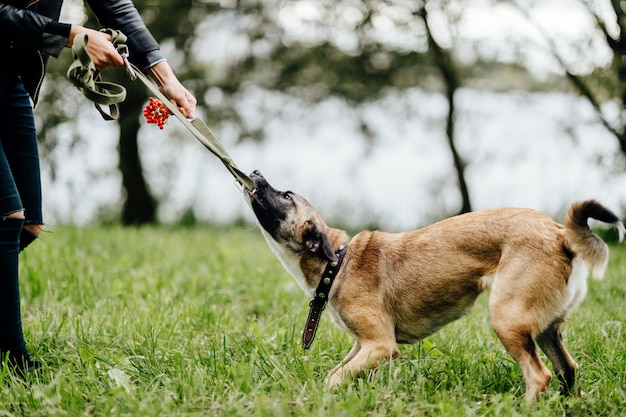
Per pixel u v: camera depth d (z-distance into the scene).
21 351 3.86
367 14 10.75
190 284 6.21
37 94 3.90
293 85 11.81
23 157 3.99
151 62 4.17
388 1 10.67
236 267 7.11
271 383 3.64
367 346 3.99
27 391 3.49
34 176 4.05
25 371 3.77
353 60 11.30
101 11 4.17
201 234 9.87
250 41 11.56
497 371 3.93
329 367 4.10
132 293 5.78
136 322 4.69
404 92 11.84
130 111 11.30
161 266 6.94
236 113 11.80
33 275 5.63
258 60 11.75
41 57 3.80
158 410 3.25
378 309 4.05
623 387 3.66
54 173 10.82
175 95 4.18
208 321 5.00
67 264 6.51
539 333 3.76
